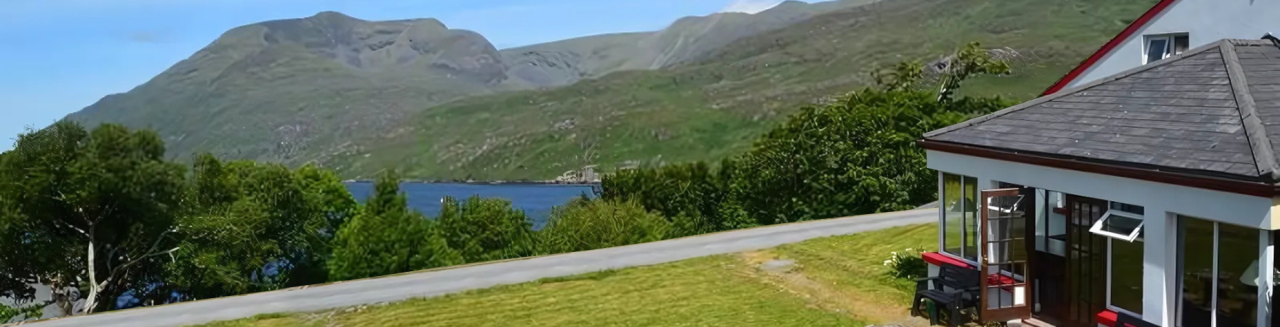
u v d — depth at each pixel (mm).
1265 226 9492
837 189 42312
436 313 17938
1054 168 12734
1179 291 11062
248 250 36188
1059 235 13383
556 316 17141
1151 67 14430
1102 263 12398
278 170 41312
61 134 32750
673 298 18203
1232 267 10328
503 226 35000
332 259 39656
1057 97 15086
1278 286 10055
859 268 20016
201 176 36500
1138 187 11289
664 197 48969
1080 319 12867
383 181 31500
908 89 52562
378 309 18531
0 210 31906
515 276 21781
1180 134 11484
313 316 18156
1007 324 13617
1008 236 13836
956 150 14898
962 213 15172
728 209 46750
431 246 30672
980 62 53344
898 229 26250
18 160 32344
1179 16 22000
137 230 34438
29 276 35844
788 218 43719
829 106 46219
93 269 33531
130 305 37156
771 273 20391
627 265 22797
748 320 15969
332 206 47250
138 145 33906
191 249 34438
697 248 25453
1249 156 9984
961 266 14695
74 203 32125
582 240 33531
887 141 41656
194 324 17797
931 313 14672
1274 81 12391
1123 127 12555
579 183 189250
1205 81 12852
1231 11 20750
